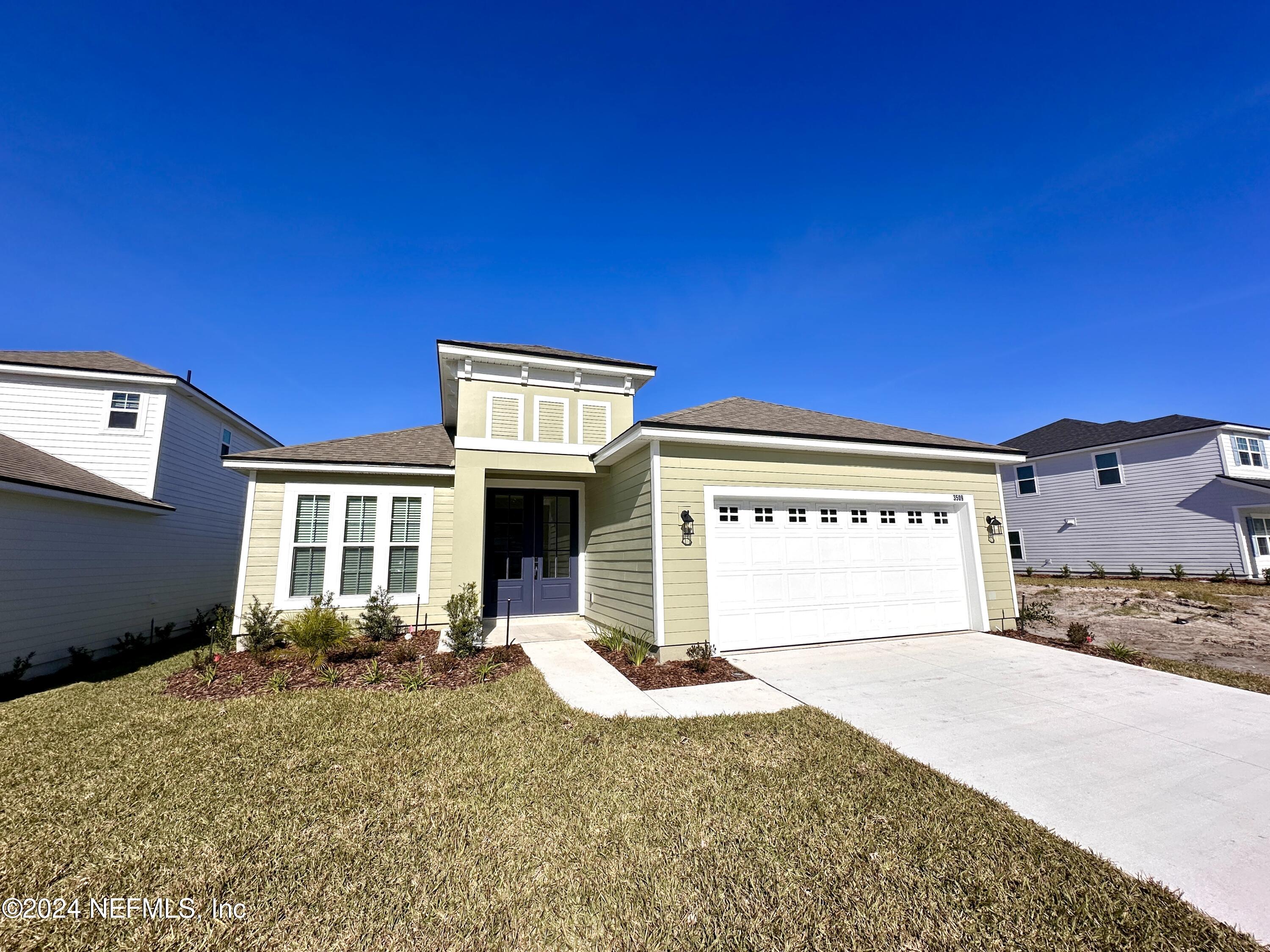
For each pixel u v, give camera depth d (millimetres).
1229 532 17531
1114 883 2668
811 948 2217
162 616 11312
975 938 2275
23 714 5480
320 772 3979
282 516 9281
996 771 4078
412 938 2266
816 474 8680
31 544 7895
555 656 7953
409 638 9219
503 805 3473
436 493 10094
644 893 2580
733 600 7938
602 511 10391
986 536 9867
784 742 4598
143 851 2908
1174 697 5930
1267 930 2354
